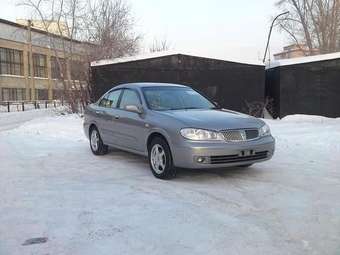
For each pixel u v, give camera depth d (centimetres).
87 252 446
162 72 1981
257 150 733
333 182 719
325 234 487
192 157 702
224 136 714
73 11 2461
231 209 579
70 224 529
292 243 463
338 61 1967
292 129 1415
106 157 988
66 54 2409
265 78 2188
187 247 455
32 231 509
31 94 6462
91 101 2045
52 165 902
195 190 677
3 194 670
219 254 437
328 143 1102
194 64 1986
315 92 1977
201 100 888
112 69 1977
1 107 5069
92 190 686
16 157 1009
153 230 504
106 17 2559
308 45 3828
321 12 3731
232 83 1998
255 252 441
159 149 765
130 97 895
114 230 506
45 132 1484
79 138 1320
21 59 6272
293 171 803
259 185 703
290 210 572
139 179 761
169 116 762
